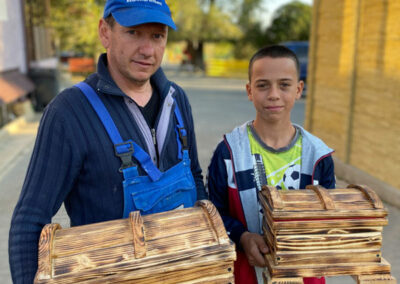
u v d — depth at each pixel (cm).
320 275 120
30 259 108
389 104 413
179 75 2520
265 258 130
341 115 509
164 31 127
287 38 2502
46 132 115
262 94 149
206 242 106
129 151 121
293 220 117
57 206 118
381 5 424
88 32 1257
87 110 120
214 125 837
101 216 124
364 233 120
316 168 153
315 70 582
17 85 823
